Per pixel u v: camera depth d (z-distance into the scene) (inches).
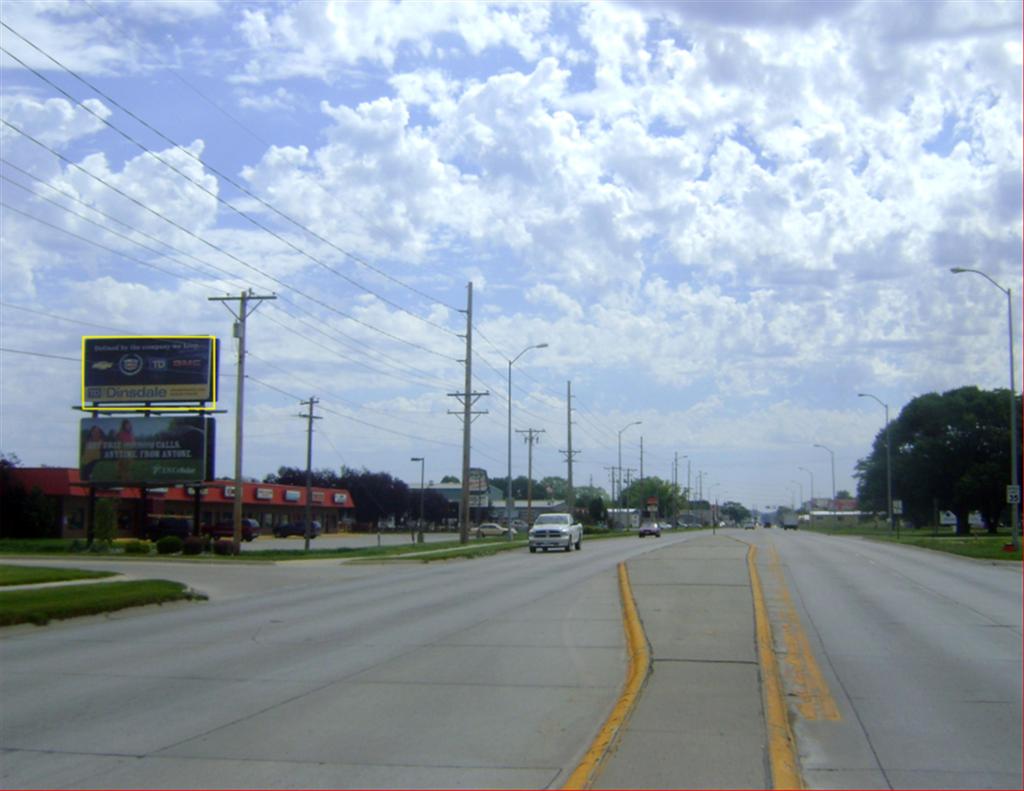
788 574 1104.8
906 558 1477.6
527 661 538.6
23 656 573.0
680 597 761.6
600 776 303.3
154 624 726.5
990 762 336.5
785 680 478.9
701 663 484.7
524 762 336.5
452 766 331.9
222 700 442.9
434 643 609.3
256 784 312.8
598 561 1489.9
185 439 2129.7
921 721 396.5
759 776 302.4
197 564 1518.2
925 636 621.6
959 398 3412.9
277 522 3809.1
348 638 637.9
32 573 1068.5
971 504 3368.6
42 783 315.6
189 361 2151.8
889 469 3257.9
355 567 1448.1
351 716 408.5
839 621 693.3
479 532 3339.1
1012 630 649.6
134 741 369.4
